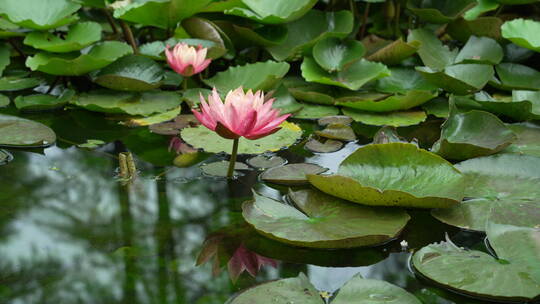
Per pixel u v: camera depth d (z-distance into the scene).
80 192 1.97
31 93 3.05
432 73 2.81
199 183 2.06
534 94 2.78
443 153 2.21
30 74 3.33
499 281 1.42
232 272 1.52
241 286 1.45
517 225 1.68
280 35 3.35
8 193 1.94
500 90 3.16
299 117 2.79
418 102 2.80
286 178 2.05
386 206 1.81
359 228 1.67
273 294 1.37
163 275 1.50
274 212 1.76
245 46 3.50
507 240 1.60
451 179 1.84
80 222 1.77
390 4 3.87
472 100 2.94
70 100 2.81
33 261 1.56
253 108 1.87
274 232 1.63
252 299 1.36
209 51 3.12
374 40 3.49
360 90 3.08
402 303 1.33
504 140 2.20
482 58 3.25
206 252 1.62
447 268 1.50
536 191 1.86
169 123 2.67
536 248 1.54
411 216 1.83
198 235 1.71
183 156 2.30
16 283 1.45
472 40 3.34
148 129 2.59
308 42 3.15
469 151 2.16
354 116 2.79
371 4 4.23
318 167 2.16
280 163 2.24
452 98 2.38
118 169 2.17
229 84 3.02
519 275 1.44
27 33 3.28
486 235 1.71
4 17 2.96
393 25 4.09
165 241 1.67
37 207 1.86
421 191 1.82
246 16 3.21
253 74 3.02
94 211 1.84
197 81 3.29
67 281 1.46
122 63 3.05
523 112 2.62
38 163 2.21
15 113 2.75
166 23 3.26
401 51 3.13
